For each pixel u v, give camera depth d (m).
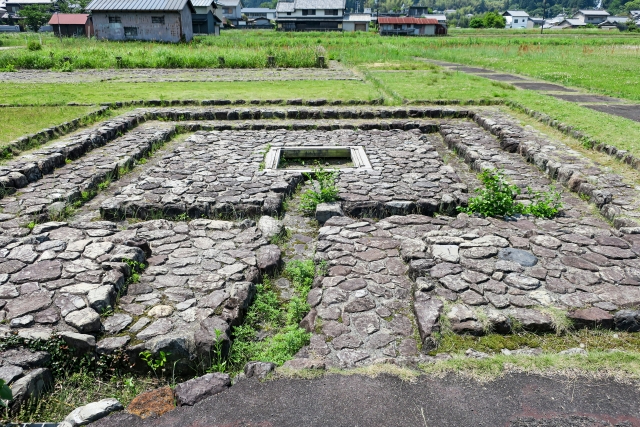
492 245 4.13
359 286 3.64
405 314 3.33
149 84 14.21
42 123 8.82
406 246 4.12
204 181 6.11
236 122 9.71
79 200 5.87
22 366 2.77
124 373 3.00
